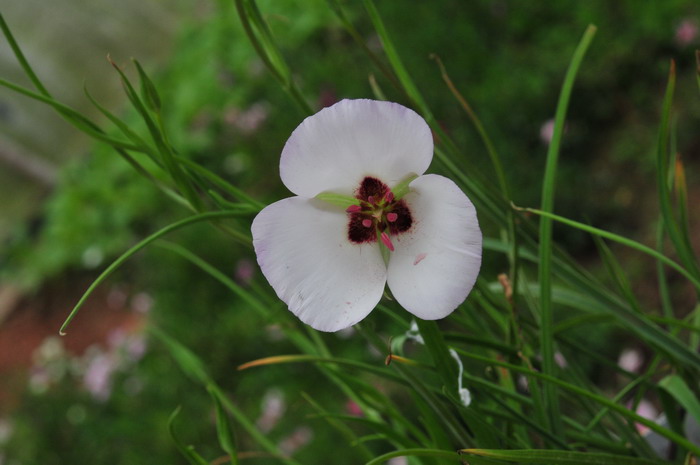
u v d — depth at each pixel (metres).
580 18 2.38
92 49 4.09
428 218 0.44
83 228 3.14
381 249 0.45
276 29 2.46
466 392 0.46
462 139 2.18
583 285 0.50
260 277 2.08
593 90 2.31
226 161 2.65
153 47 4.22
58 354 2.33
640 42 2.27
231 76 2.84
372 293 0.45
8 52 3.89
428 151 0.44
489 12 2.55
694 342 0.54
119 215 3.06
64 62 4.02
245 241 0.50
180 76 3.29
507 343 0.51
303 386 1.85
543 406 0.48
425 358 1.34
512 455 0.43
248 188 2.55
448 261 0.43
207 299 2.18
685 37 2.14
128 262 3.16
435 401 0.47
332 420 0.56
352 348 1.74
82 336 3.18
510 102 2.29
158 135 0.48
